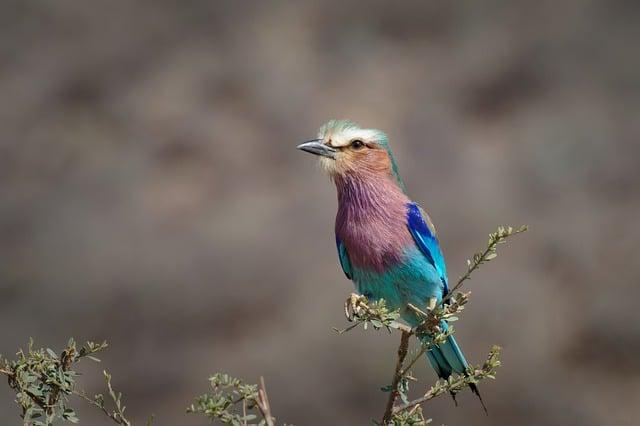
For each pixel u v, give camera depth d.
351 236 7.77
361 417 15.33
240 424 5.13
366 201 7.75
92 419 15.66
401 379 5.63
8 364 5.24
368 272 7.78
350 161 7.77
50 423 5.16
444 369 7.41
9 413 14.95
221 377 5.18
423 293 7.74
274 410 15.55
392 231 7.68
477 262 5.62
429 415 14.89
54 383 5.24
